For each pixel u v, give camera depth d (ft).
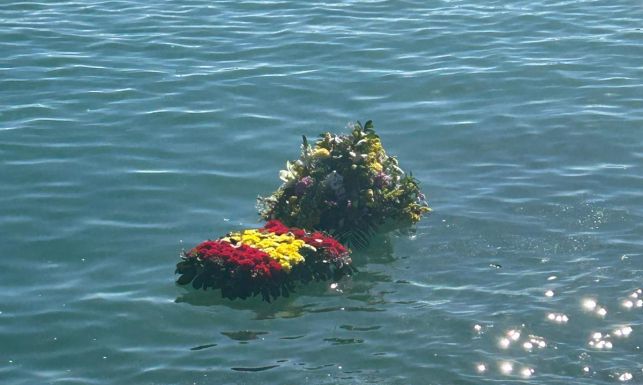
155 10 91.20
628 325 46.50
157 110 70.64
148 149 65.05
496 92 73.20
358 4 92.32
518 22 87.15
